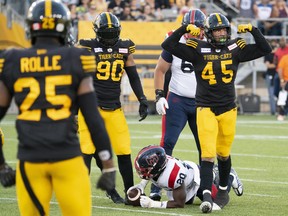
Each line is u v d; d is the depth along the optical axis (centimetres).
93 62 1463
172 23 6378
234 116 2297
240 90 6925
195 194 2397
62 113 1448
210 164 2273
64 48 1466
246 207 2405
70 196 1445
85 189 1459
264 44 2288
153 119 6047
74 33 6244
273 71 6378
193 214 2255
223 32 2238
